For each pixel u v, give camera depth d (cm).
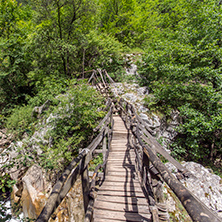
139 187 308
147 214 239
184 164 555
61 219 387
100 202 271
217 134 784
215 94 670
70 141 546
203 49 753
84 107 620
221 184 462
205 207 66
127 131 611
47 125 665
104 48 1107
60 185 104
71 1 882
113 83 998
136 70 1162
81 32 1062
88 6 941
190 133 761
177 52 819
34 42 930
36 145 600
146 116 764
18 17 1165
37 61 1015
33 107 914
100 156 535
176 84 764
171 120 813
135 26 1403
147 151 169
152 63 917
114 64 1235
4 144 513
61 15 969
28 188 528
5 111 987
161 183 182
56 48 951
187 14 962
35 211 496
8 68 1019
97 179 343
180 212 355
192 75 770
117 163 411
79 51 1153
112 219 234
